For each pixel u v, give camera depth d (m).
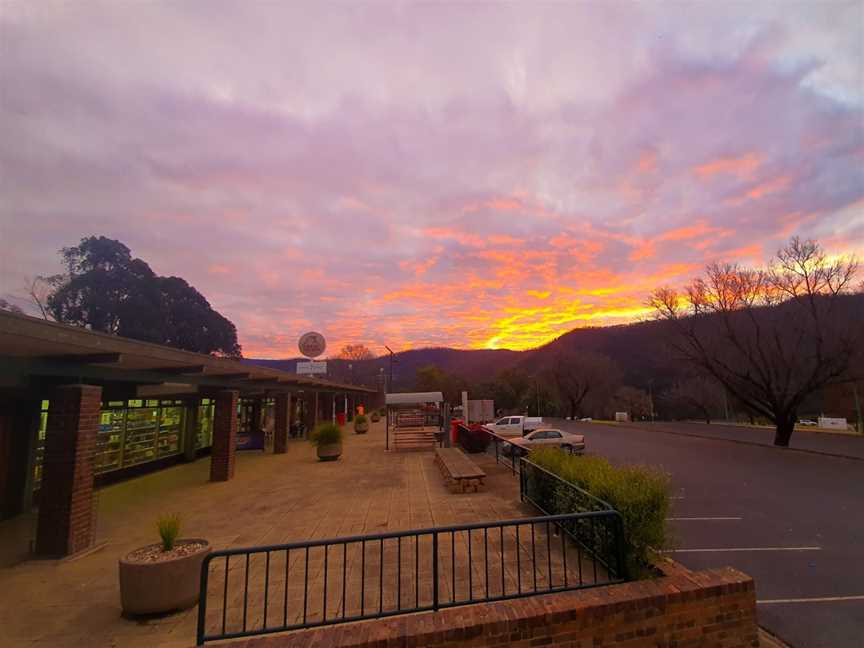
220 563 6.32
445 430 20.95
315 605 4.93
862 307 23.53
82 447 7.36
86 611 5.08
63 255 29.88
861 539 8.55
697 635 4.03
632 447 25.92
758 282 26.28
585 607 3.79
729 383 27.38
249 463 17.20
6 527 9.02
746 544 8.30
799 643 4.93
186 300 34.62
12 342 6.07
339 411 39.72
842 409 48.41
